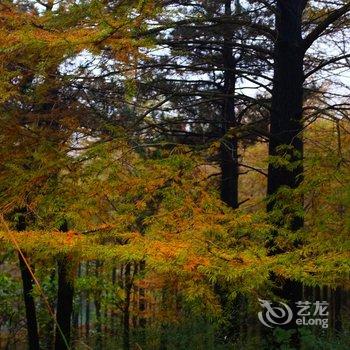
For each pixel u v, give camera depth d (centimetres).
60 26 379
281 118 636
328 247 317
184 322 616
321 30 617
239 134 859
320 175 409
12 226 371
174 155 422
